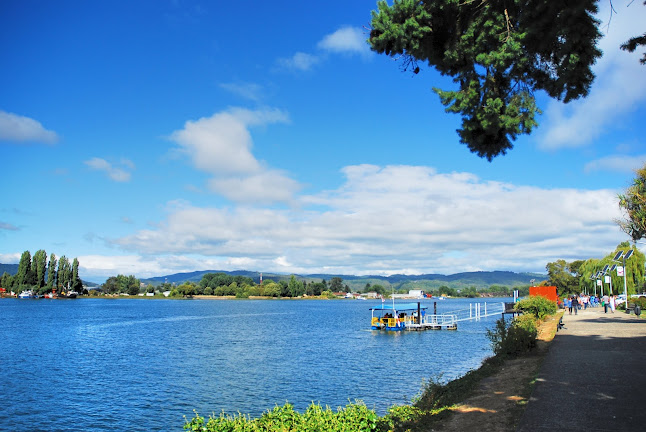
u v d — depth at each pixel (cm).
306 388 2623
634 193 2881
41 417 2175
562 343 2019
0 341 5403
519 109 1090
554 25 912
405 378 2836
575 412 937
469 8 1047
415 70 1172
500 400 1148
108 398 2516
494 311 10306
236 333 6338
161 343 5144
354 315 11244
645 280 7462
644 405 968
